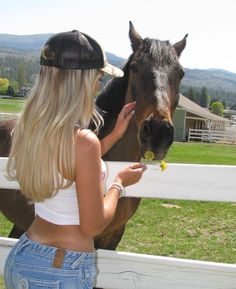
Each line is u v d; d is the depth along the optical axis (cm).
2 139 417
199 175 274
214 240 699
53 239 187
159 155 325
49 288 183
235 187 269
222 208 966
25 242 193
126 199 342
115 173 290
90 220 180
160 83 338
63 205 188
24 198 378
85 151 181
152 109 330
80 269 186
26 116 188
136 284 283
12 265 192
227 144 4494
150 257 280
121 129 273
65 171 181
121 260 285
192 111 4897
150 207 945
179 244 668
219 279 269
